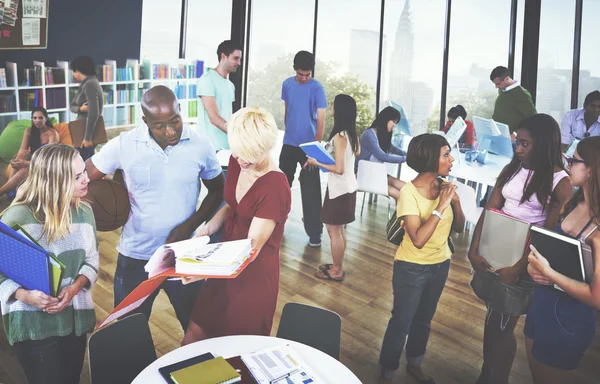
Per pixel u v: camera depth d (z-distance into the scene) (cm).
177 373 212
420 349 335
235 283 262
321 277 476
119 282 317
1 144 490
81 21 530
